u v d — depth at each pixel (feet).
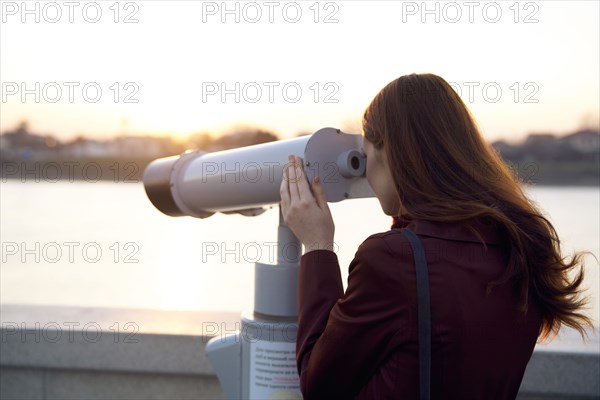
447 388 3.50
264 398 4.75
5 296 18.25
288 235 4.84
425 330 3.44
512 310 3.67
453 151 3.76
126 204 56.85
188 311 8.61
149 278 21.29
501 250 3.74
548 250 3.79
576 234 28.27
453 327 3.47
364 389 3.72
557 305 3.82
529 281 3.75
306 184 4.33
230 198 5.12
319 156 4.50
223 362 5.04
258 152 4.83
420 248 3.54
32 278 21.44
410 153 3.77
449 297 3.49
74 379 7.80
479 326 3.52
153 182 5.74
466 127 3.88
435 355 3.48
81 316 8.24
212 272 22.39
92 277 21.57
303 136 4.66
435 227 3.67
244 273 22.09
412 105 3.86
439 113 3.84
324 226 4.25
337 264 4.21
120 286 19.75
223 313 8.50
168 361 7.40
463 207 3.62
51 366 7.61
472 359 3.51
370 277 3.56
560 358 6.78
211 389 7.59
